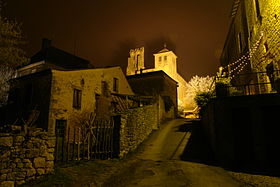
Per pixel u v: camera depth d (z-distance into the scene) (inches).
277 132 394.9
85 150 444.8
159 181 311.9
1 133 246.1
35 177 270.8
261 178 313.1
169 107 1039.6
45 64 864.9
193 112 1403.8
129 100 868.6
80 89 652.7
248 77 645.9
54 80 589.9
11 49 497.7
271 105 403.9
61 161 382.6
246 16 636.7
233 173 345.7
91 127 440.1
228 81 523.2
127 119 515.5
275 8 449.1
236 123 427.5
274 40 457.4
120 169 375.9
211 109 514.3
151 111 748.0
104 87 749.9
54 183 267.6
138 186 292.0
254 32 575.5
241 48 732.7
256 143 398.0
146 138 650.8
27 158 266.4
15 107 650.2
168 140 613.6
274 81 450.0
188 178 322.3
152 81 1109.7
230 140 418.3
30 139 273.7
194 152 498.9
